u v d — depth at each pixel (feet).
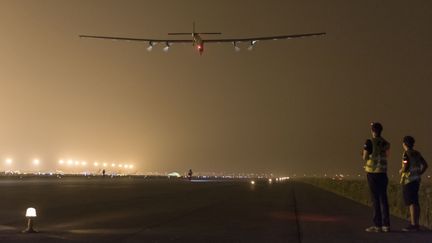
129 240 49.29
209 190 174.40
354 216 76.23
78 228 58.90
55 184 216.95
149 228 59.00
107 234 53.52
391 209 90.53
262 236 52.80
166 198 121.60
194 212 81.71
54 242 47.55
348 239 50.85
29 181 251.60
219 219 70.23
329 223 65.72
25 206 91.56
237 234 54.13
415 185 57.47
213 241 49.11
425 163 57.98
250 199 120.06
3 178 305.73
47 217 72.43
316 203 108.37
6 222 64.80
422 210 69.67
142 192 151.94
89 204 98.78
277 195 141.79
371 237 52.24
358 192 126.62
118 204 99.71
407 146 58.23
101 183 244.22
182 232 55.52
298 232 56.18
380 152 56.85
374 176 56.75
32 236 51.70
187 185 233.14
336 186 180.14
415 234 54.60
